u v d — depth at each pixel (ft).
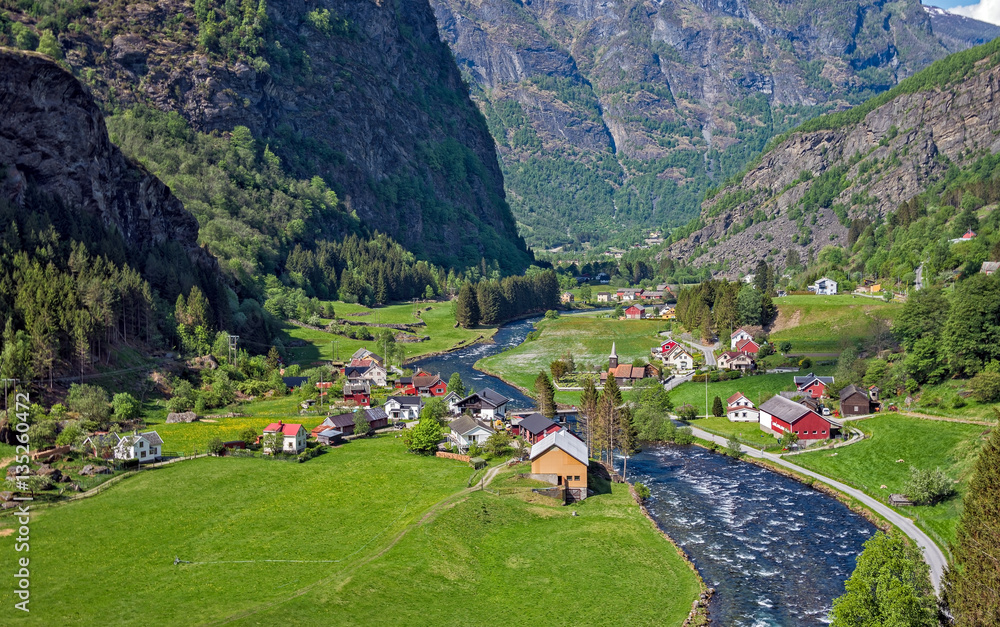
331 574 231.71
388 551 248.11
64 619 201.16
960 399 370.32
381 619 210.38
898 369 428.56
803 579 244.63
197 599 214.90
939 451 331.16
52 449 329.31
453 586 231.50
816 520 294.66
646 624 214.48
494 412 456.04
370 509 289.33
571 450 325.01
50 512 276.41
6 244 425.28
